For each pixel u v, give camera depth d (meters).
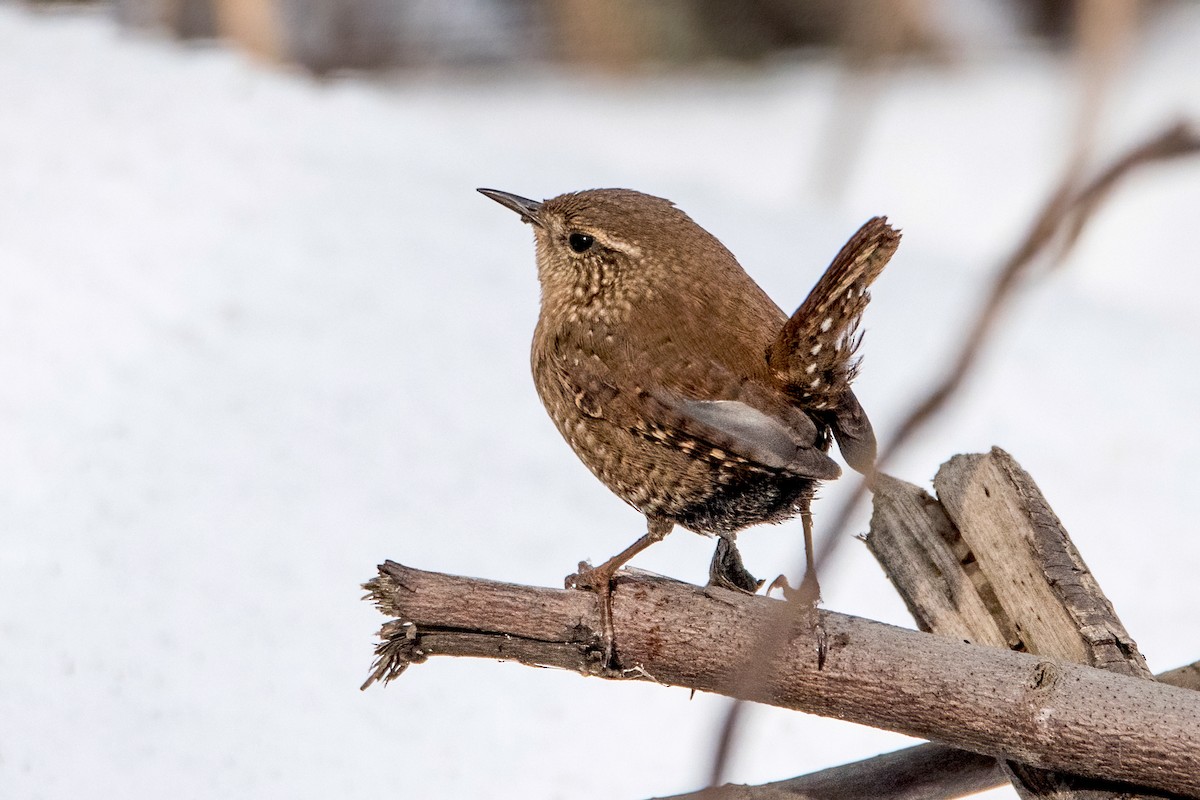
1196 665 6.68
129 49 17.00
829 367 6.37
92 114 14.91
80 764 7.29
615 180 16.11
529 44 22.00
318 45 20.48
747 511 6.75
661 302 6.92
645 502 7.07
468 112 20.27
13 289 11.61
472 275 13.18
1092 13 15.84
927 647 5.90
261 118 15.59
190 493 9.73
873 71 19.31
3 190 13.10
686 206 15.70
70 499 9.51
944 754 6.47
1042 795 6.10
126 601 8.59
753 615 5.96
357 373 11.44
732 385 6.57
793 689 5.95
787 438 6.03
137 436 10.26
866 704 5.90
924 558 6.82
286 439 10.47
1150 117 18.06
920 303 13.86
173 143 14.56
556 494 10.34
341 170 14.84
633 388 6.74
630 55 21.91
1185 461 11.26
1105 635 6.18
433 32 21.08
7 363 10.78
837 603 9.18
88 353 11.09
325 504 9.81
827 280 6.14
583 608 5.95
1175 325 14.19
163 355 11.29
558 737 8.00
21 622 8.28
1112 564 9.85
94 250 12.35
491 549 9.55
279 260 12.78
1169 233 16.95
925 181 18.73
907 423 2.89
